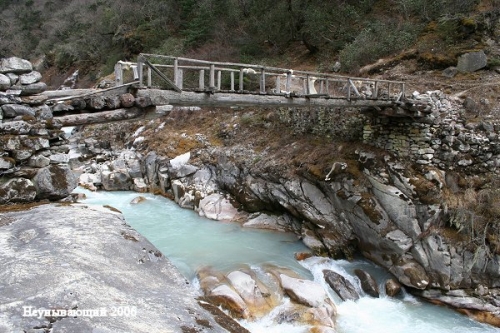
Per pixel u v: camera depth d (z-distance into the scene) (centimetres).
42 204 488
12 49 3759
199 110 1886
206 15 2377
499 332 844
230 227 1251
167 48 2367
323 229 1138
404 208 1021
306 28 1930
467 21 1464
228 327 310
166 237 1136
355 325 828
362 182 1108
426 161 1065
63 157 526
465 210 970
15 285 288
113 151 1962
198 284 852
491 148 1048
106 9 3209
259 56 2102
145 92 621
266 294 824
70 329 249
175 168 1553
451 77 1362
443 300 948
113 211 503
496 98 1163
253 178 1337
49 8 4394
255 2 2192
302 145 1338
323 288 880
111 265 353
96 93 569
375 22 1744
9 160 462
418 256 989
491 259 930
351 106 1003
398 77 1448
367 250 1091
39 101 509
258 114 1642
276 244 1129
